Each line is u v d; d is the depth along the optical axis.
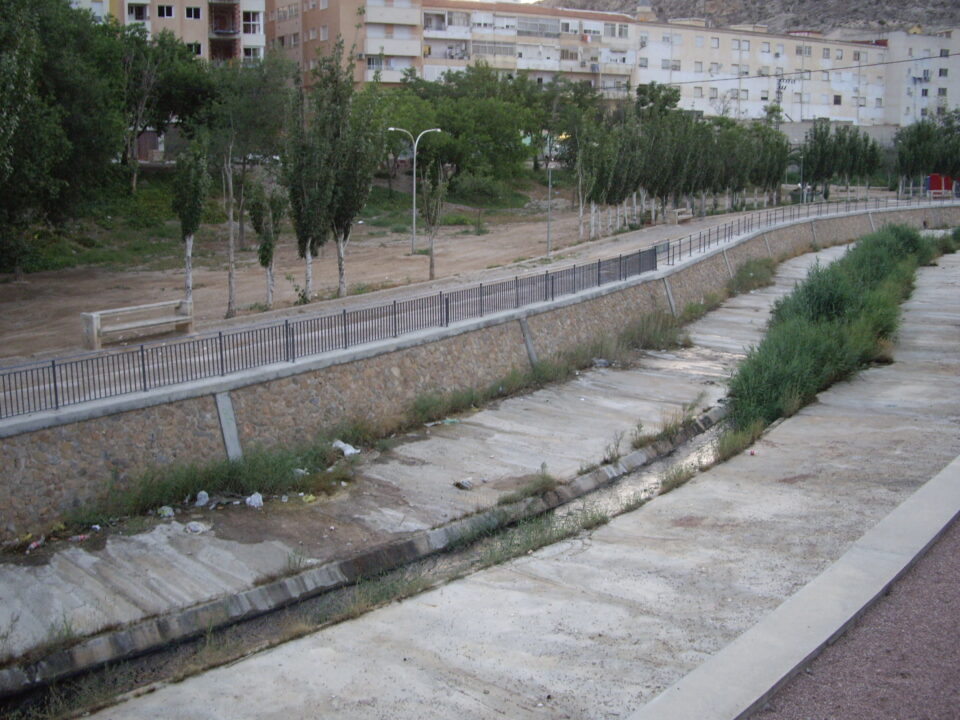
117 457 16.09
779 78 96.94
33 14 29.05
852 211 64.38
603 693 9.70
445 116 70.94
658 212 62.81
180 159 27.97
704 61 97.56
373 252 50.16
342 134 32.16
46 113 38.41
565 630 11.46
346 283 39.19
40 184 35.59
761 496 16.58
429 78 86.12
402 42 80.94
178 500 16.25
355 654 11.12
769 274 46.00
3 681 10.99
